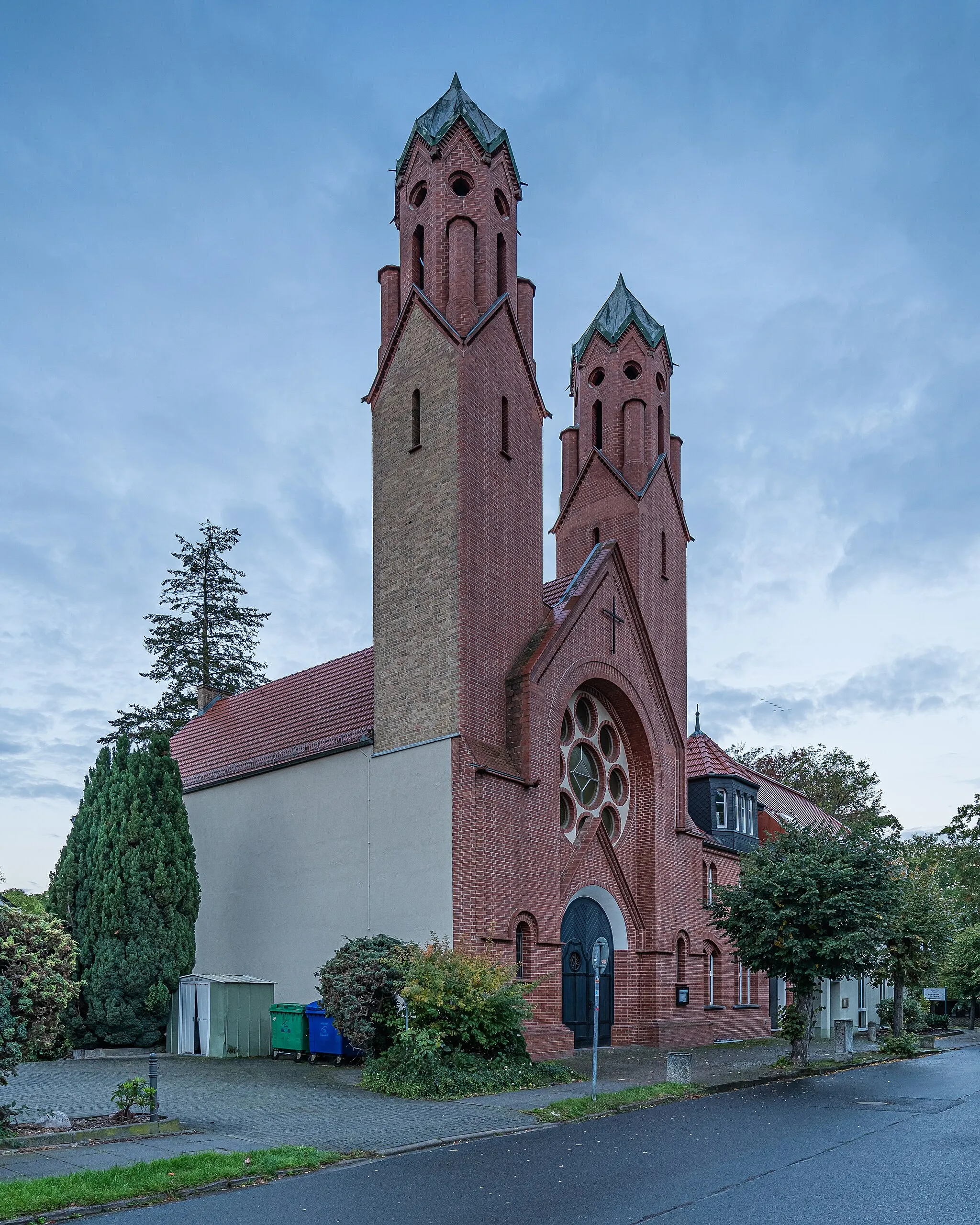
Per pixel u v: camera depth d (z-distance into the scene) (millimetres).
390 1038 20766
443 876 23453
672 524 33531
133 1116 14852
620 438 32844
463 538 24672
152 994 25594
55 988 14773
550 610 27938
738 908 25812
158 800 27109
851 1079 22875
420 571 25438
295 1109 16656
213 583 54562
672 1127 15516
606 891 28328
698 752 39250
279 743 30750
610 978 28375
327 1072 21875
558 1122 15977
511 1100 17609
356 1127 15047
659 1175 11977
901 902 25984
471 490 25141
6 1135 13508
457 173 27438
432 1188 11438
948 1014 62156
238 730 34438
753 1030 34688
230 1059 24859
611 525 32062
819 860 25672
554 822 25344
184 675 52250
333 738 27875
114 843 26219
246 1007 26125
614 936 28656
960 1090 20562
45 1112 14578
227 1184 11617
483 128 27859
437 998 19391
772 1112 17156
